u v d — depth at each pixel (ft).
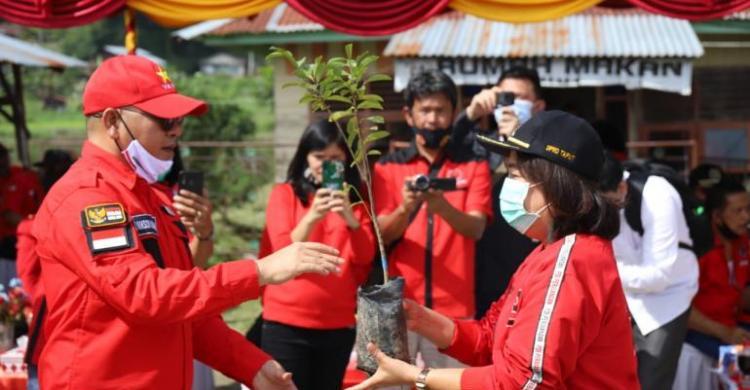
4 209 24.52
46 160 20.59
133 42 14.61
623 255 12.92
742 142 32.22
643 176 13.08
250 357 9.66
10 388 14.28
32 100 106.32
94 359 8.27
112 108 8.56
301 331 13.08
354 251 13.00
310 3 14.08
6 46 31.91
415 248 13.34
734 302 16.21
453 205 13.43
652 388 13.02
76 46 127.85
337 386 13.43
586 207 7.78
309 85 9.09
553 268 7.70
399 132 32.09
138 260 8.14
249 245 37.83
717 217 16.37
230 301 8.16
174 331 8.64
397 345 8.56
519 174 8.06
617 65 27.17
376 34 14.24
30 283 14.10
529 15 14.19
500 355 7.93
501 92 14.11
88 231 8.11
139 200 8.69
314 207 12.54
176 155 13.01
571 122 7.92
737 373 14.76
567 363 7.50
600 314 7.66
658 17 29.89
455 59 27.66
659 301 13.05
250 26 32.24
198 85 80.02
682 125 32.65
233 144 37.60
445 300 13.28
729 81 32.17
